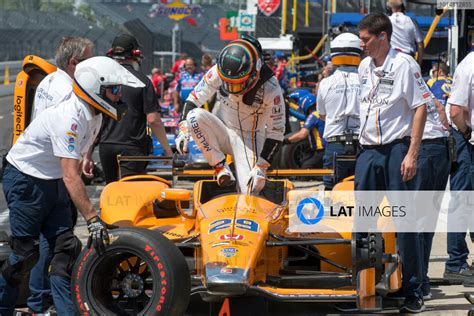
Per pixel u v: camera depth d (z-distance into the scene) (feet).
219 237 36.09
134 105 53.21
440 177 43.47
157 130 53.21
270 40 171.63
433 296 44.37
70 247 36.37
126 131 53.31
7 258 37.81
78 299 34.22
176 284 32.94
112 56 53.31
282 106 42.75
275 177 48.06
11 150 36.55
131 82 34.73
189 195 40.11
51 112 35.04
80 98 34.65
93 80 34.35
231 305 35.81
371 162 40.52
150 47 271.49
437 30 110.22
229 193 43.32
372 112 40.24
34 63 42.98
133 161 51.65
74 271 34.45
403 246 40.04
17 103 43.68
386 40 39.78
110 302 35.04
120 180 47.37
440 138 42.86
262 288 35.01
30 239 36.45
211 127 42.34
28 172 35.73
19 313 39.45
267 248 38.37
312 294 35.04
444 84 58.90
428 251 43.32
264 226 37.45
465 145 46.37
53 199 36.22
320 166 86.43
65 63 39.83
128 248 33.53
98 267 34.19
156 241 33.37
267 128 42.96
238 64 39.99
